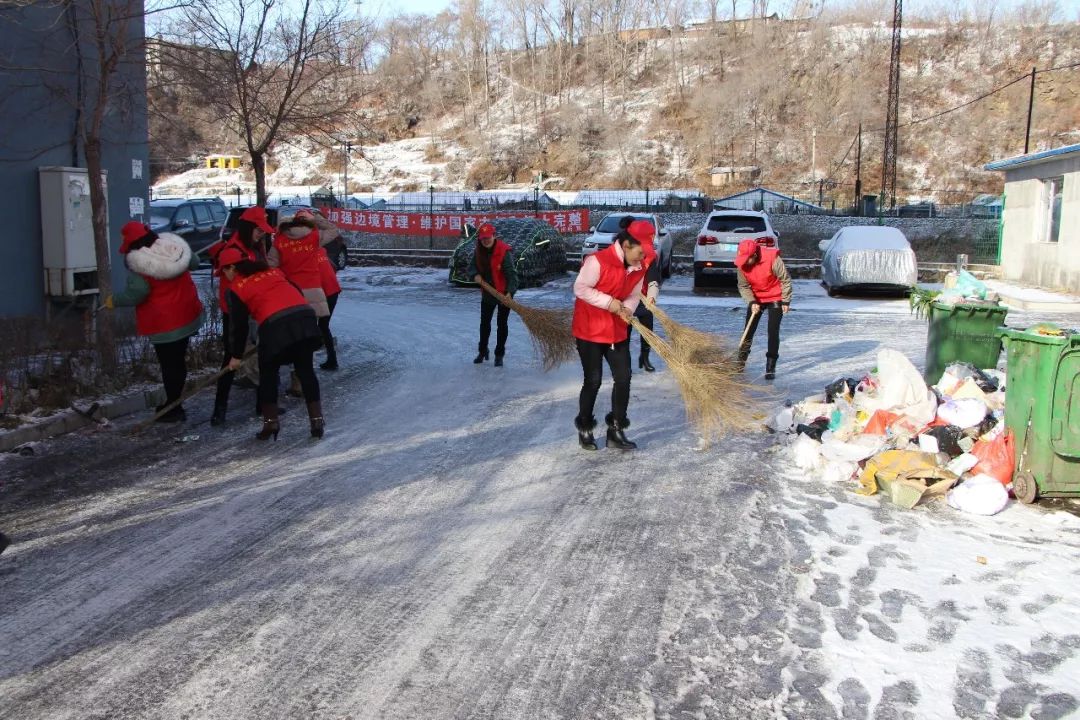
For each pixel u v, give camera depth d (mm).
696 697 3514
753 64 77875
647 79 86688
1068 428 5453
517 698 3498
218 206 24219
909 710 3422
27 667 3684
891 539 5156
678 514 5562
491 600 4344
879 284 18859
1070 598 4391
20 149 10062
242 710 3387
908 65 76688
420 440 7242
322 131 13016
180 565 4727
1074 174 19188
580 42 95375
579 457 6801
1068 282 19328
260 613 4184
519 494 5926
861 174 64000
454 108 87688
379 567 4723
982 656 3822
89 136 8961
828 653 3844
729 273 19844
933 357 8750
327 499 5785
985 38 78062
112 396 8016
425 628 4051
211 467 6457
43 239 10414
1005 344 5957
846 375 9828
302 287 9328
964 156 64562
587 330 6773
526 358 11156
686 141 73438
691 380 6863
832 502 5797
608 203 51312
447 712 3396
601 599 4363
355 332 13445
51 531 5188
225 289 8188
